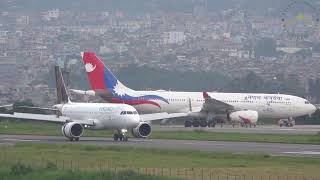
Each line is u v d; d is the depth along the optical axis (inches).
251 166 7746.1
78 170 6747.1
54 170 6840.6
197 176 6963.6
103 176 6387.8
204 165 7829.7
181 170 7401.6
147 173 6968.5
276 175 7052.2
